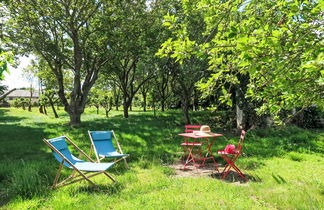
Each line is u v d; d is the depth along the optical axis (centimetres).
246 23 362
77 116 1623
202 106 2488
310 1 287
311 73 292
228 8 372
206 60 1273
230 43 303
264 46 243
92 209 355
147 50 1409
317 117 1226
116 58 1474
